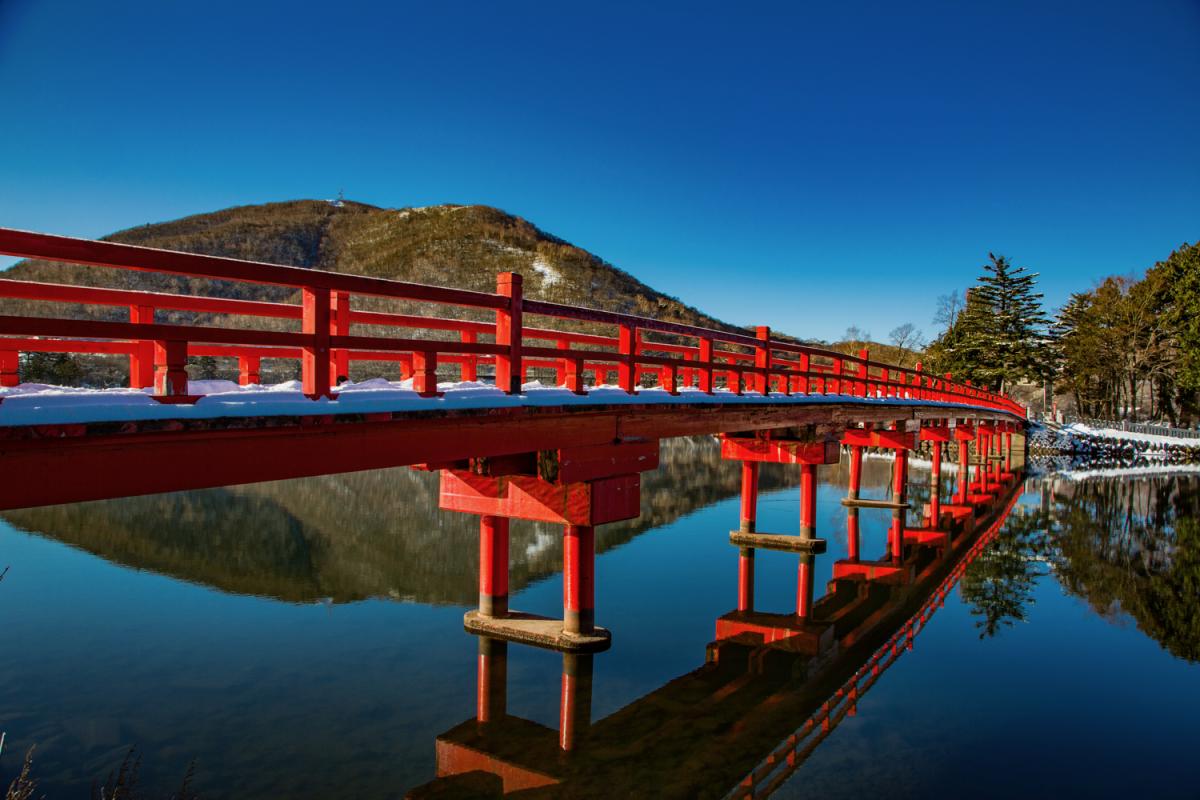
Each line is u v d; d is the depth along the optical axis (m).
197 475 4.33
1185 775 6.72
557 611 11.43
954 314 69.44
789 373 13.55
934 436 26.41
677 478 31.23
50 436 3.56
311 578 13.51
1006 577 15.02
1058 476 35.31
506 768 6.62
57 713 7.52
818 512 22.59
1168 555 17.33
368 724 7.48
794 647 10.34
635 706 8.14
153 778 6.23
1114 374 57.88
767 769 6.73
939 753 7.12
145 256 3.89
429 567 14.56
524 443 7.11
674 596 12.85
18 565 13.99
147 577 13.28
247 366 8.19
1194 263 53.25
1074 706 8.41
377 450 5.47
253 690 8.23
